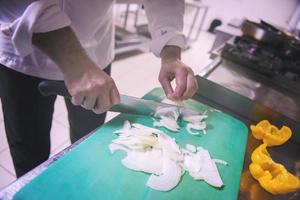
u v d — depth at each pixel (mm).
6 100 657
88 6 577
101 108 438
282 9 3920
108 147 473
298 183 448
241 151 550
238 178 483
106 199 387
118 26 2697
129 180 423
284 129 594
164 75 615
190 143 541
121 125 536
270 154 567
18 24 390
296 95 801
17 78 623
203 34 4215
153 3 666
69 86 406
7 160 1052
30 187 373
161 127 562
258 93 761
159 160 469
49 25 390
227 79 797
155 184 427
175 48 650
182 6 681
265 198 453
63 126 1312
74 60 401
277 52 1035
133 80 2014
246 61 907
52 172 402
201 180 458
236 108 694
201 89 721
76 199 376
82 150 454
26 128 686
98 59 744
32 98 659
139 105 583
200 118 616
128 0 727
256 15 4137
